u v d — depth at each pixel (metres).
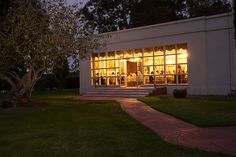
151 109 16.94
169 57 25.75
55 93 34.66
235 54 22.30
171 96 23.52
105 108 17.95
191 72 24.39
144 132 10.66
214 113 14.49
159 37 26.22
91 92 28.62
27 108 19.41
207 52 23.64
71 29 19.47
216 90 23.20
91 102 21.88
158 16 40.16
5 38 18.70
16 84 22.55
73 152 8.30
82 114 15.65
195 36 24.11
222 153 7.83
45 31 18.94
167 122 12.78
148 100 20.83
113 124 12.38
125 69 28.69
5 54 18.83
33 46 18.44
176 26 25.17
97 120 13.55
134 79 27.98
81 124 12.57
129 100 22.22
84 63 31.11
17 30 18.11
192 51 24.28
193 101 19.59
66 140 9.70
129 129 11.26
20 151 8.60
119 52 28.97
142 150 8.23
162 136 10.09
